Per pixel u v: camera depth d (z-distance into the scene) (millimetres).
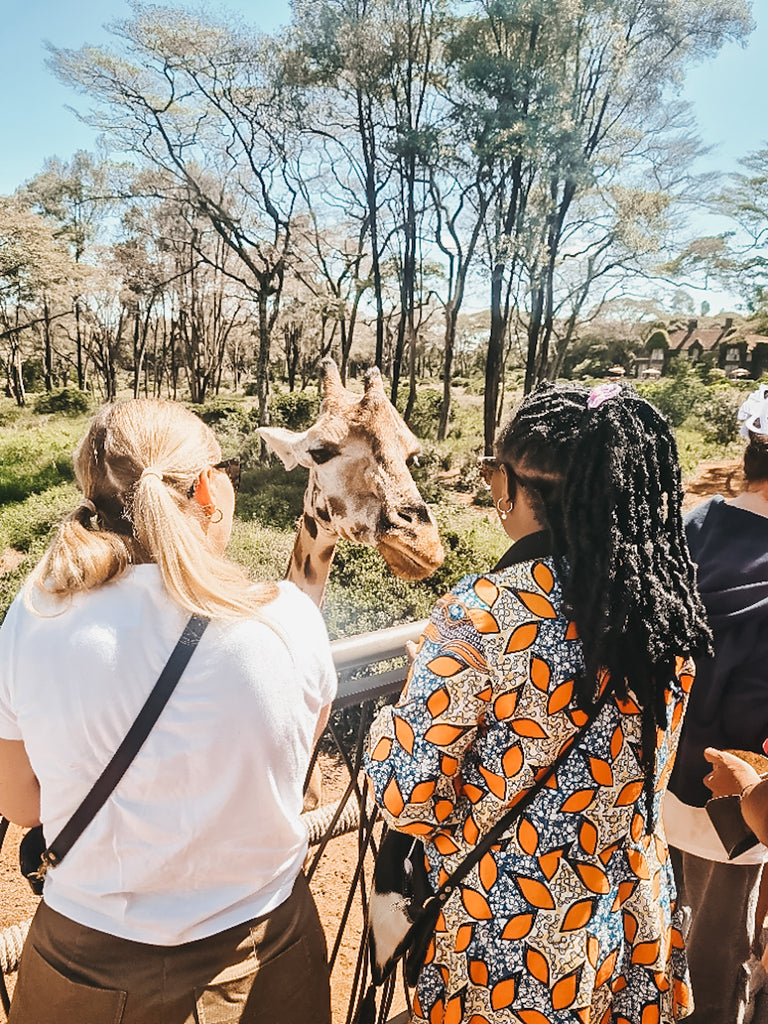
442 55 27219
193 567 1040
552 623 1200
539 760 1207
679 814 1860
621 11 25188
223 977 1085
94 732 1015
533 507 1277
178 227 33156
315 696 1145
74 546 1052
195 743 1026
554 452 1217
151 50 25984
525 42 25625
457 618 1218
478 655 1187
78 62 26234
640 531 1218
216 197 29719
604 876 1242
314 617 1185
